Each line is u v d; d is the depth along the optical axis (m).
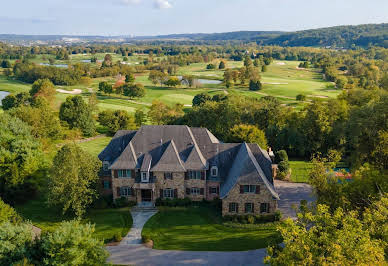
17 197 49.53
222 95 121.81
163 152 48.97
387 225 24.91
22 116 72.62
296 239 23.84
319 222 26.25
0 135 50.25
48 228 42.53
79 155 43.94
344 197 33.09
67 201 42.34
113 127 92.88
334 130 66.38
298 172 61.50
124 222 43.97
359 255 20.94
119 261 35.41
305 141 70.75
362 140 54.03
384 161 47.44
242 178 42.91
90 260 28.56
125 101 137.25
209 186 48.75
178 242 38.91
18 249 27.61
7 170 47.78
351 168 54.19
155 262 35.06
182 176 47.56
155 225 43.06
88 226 29.73
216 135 79.50
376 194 32.78
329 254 22.44
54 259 26.89
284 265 23.30
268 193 43.06
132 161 48.09
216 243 38.47
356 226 23.97
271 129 74.56
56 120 83.44
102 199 48.56
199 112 83.75
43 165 52.56
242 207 43.88
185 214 45.78
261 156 48.19
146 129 50.59
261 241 38.50
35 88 130.12
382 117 52.28
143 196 50.12
